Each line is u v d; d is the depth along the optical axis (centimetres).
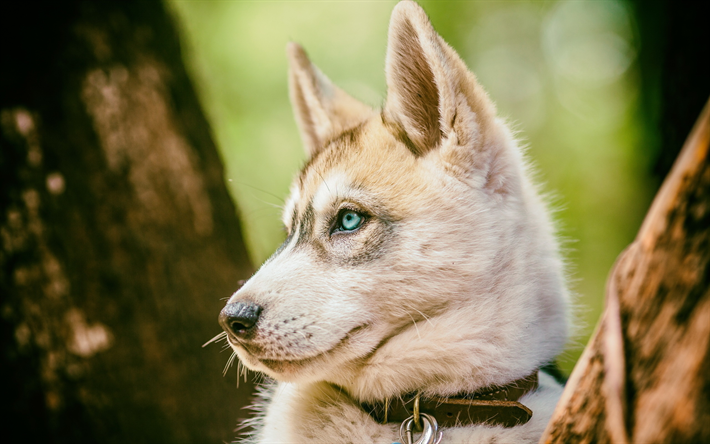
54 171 325
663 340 116
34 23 329
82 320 322
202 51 712
